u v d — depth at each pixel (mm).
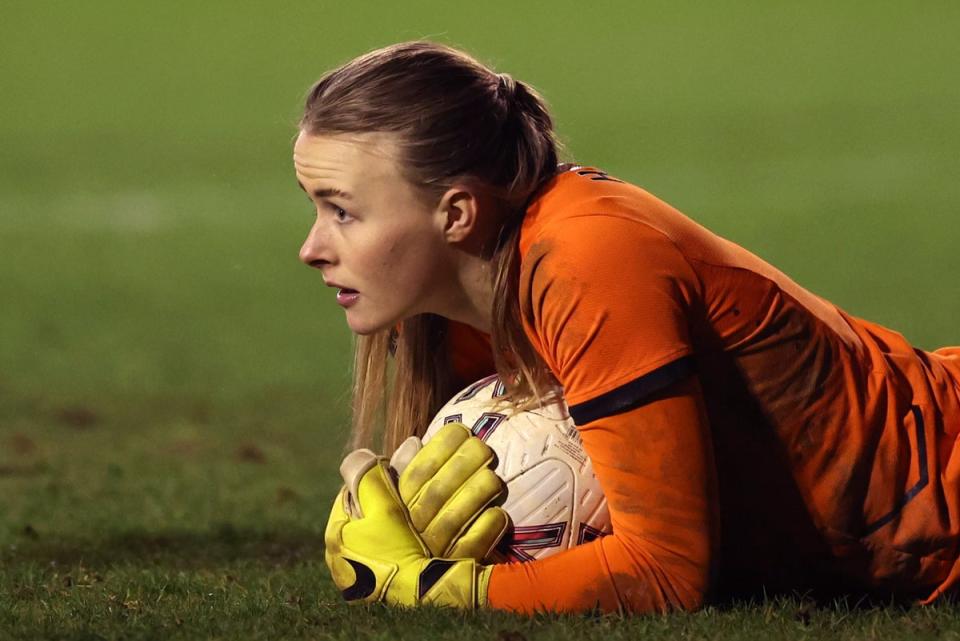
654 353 13766
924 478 15266
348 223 14766
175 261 74062
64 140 120375
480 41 186875
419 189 14508
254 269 71562
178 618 16047
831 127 118375
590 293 13805
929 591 15664
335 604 16484
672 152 109875
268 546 22797
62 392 44094
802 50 169125
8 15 197125
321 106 14695
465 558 15016
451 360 17156
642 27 192375
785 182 96062
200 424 38906
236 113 134375
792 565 15656
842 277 64750
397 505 15188
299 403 42188
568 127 119562
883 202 87500
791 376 14773
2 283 67875
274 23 196000
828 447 14953
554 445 15367
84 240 80562
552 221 14266
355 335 17469
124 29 190375
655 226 14227
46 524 24875
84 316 59656
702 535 14117
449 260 14938
